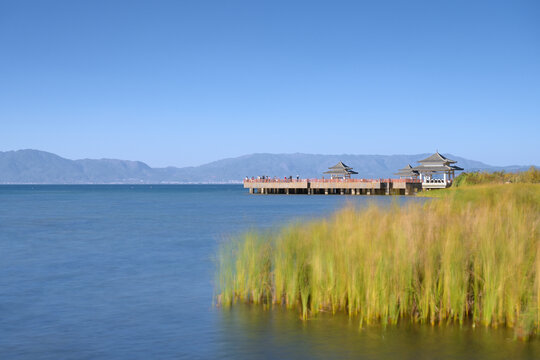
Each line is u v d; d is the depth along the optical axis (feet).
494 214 41.88
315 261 39.50
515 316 34.50
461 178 193.67
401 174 360.48
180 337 34.81
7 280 56.08
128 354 31.68
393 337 33.45
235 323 37.32
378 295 36.22
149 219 152.46
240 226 123.13
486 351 30.96
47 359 31.01
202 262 67.92
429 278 35.91
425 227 40.19
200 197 407.03
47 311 42.47
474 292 36.17
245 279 44.11
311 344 32.60
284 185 392.88
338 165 386.32
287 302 41.39
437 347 31.58
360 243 38.81
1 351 32.45
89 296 47.83
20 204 276.00
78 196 458.09
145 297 47.09
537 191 73.82
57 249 83.20
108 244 89.56
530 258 35.58
